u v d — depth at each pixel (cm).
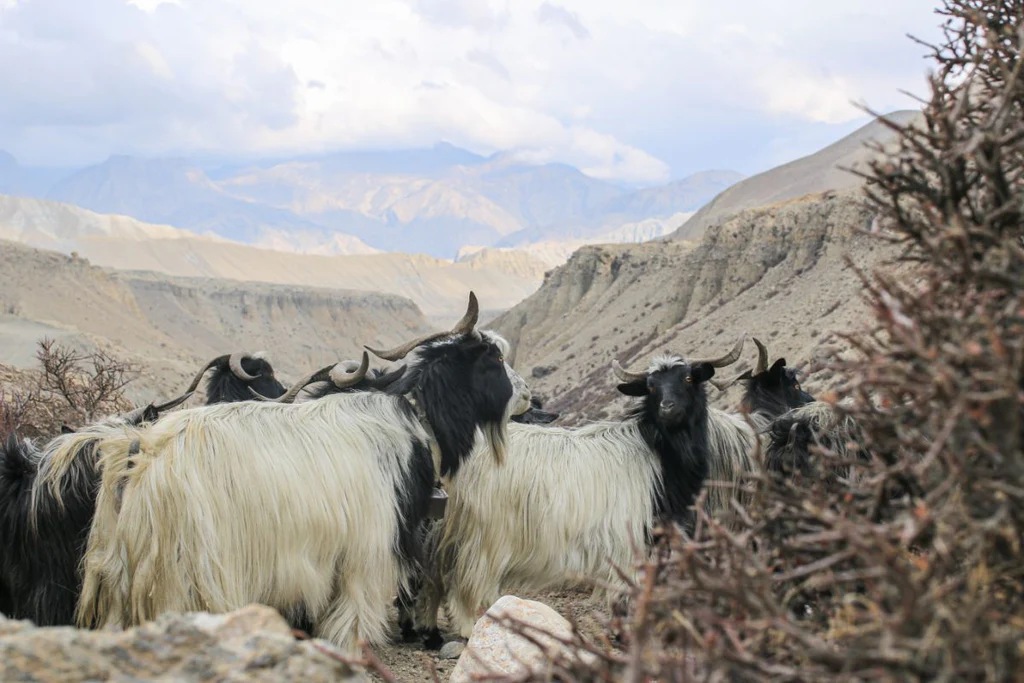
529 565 700
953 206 354
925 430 331
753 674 291
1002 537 294
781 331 5172
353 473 532
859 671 278
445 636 734
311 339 19100
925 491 321
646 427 728
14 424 1027
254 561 495
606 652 344
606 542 695
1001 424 285
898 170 366
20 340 6069
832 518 295
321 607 525
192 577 480
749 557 315
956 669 264
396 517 554
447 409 614
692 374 715
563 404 6550
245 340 18012
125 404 1430
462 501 699
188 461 492
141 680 317
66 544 511
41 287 11819
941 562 284
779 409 865
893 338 319
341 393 580
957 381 286
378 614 541
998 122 352
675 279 7556
